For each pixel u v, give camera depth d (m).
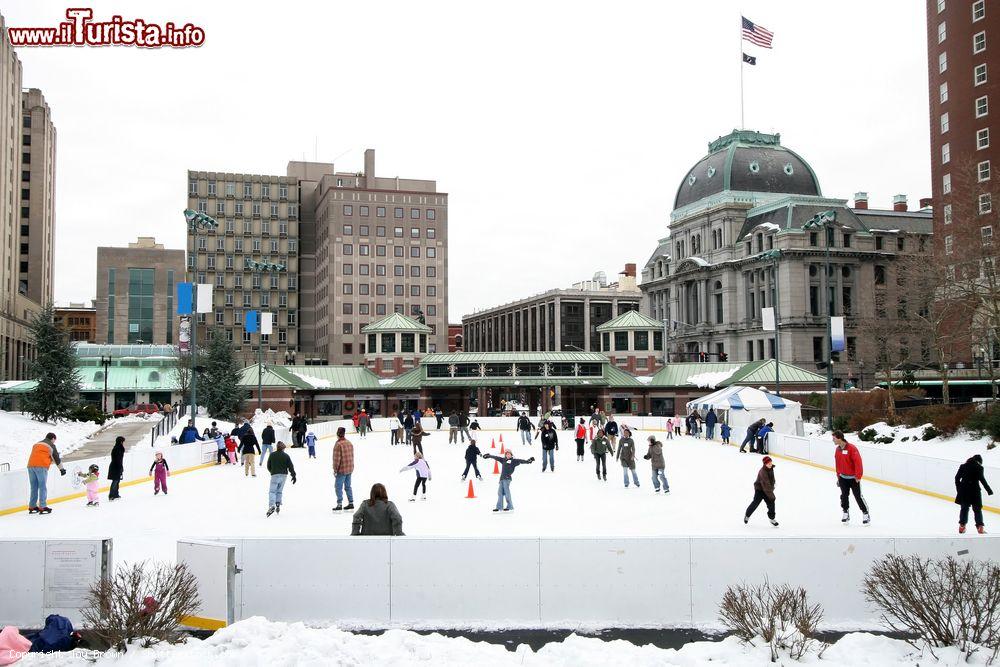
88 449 40.00
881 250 109.50
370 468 33.56
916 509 22.12
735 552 12.95
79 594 12.70
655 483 24.86
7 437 39.81
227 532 18.58
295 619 12.88
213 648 10.72
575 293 160.38
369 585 12.91
